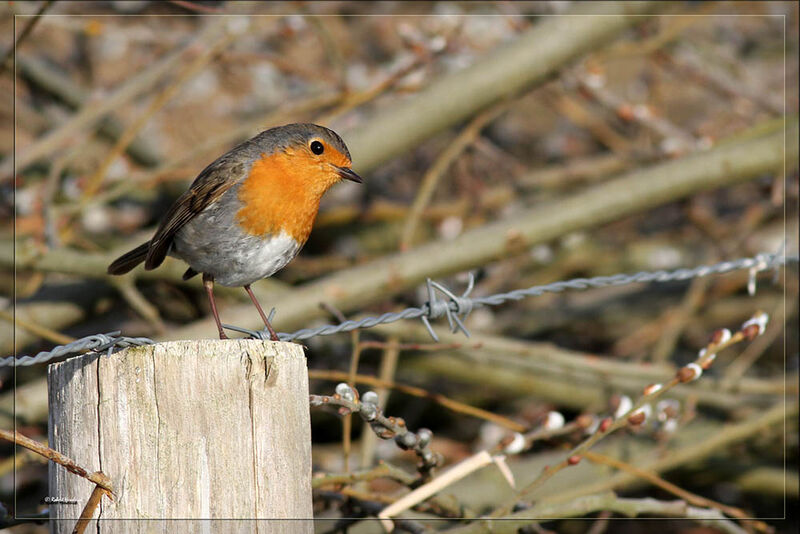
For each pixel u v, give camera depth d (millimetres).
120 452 4129
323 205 14344
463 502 9727
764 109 12922
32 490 10523
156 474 4102
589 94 12430
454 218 12961
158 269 10102
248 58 11617
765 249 12992
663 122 13180
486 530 6379
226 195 6102
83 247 11727
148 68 10578
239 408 4141
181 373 4141
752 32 16094
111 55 14844
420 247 9672
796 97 14086
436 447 11516
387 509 6059
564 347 14211
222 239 6148
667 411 7824
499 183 14844
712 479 11281
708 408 11422
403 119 10367
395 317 6184
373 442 9617
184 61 11703
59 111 13641
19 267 9609
